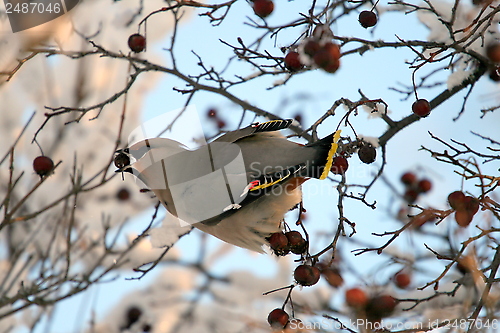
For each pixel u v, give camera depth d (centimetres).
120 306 1038
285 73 785
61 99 1158
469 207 679
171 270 1084
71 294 748
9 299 732
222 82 832
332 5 723
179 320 1041
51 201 1075
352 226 670
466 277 690
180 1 768
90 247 954
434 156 701
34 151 1128
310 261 724
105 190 1131
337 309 790
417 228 855
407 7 895
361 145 747
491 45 820
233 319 1031
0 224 668
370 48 723
